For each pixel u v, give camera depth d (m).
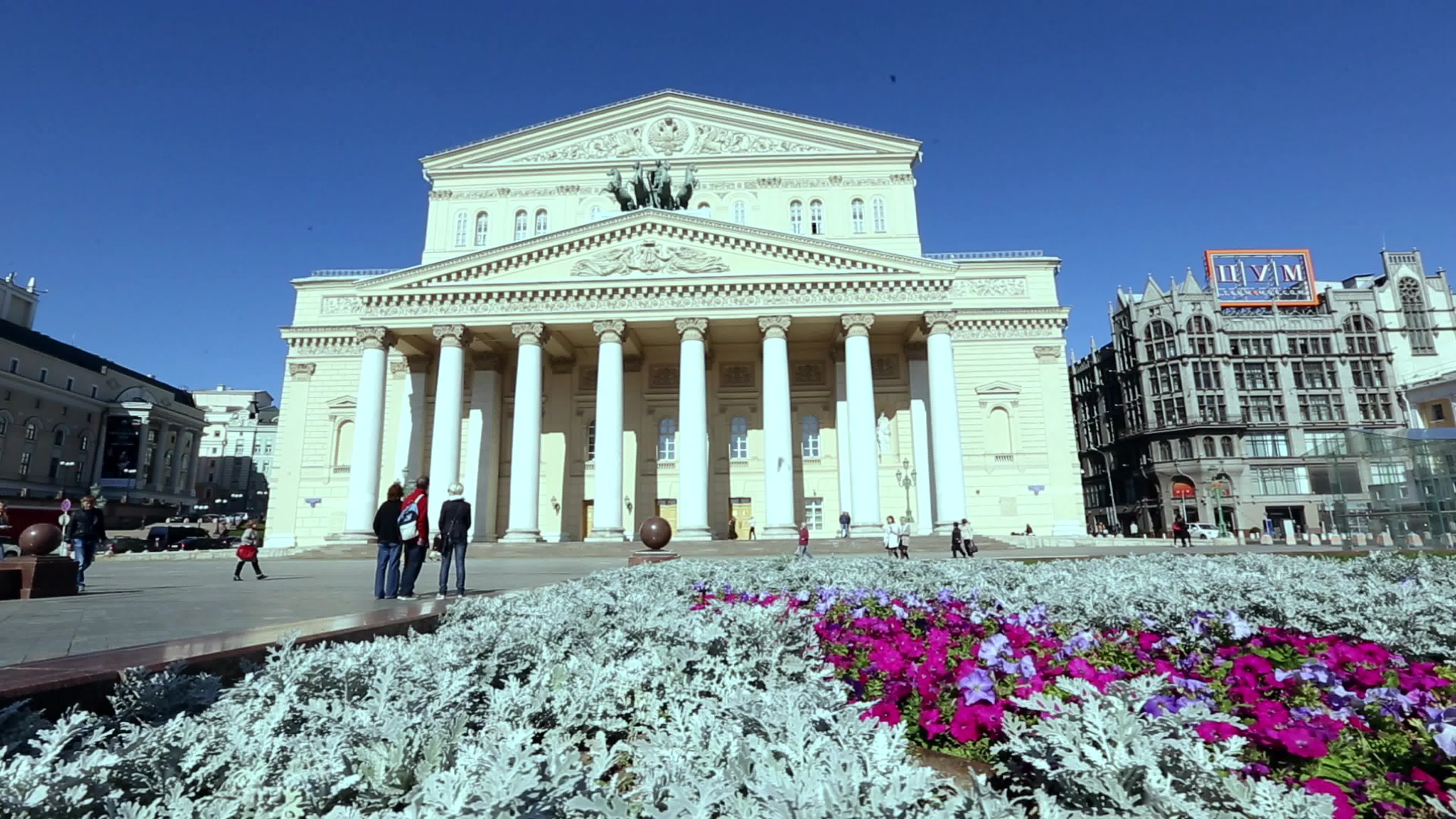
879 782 3.00
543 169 51.97
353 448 42.06
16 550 32.41
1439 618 7.61
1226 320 72.94
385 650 5.81
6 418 74.69
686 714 4.37
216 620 9.58
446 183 52.31
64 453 82.19
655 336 45.00
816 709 4.20
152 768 3.45
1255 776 3.78
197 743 3.70
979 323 45.91
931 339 40.47
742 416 46.91
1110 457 80.19
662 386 47.56
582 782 3.35
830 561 19.88
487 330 42.28
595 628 7.62
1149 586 10.17
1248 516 67.25
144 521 87.88
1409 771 3.96
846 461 44.44
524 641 6.61
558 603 9.59
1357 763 4.14
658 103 52.50
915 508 44.25
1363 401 71.50
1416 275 75.12
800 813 2.74
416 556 13.96
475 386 45.53
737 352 47.44
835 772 3.05
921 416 44.28
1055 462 43.91
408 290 41.50
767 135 52.16
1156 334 73.50
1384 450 30.41
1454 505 27.53
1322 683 5.05
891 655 5.95
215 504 123.12
